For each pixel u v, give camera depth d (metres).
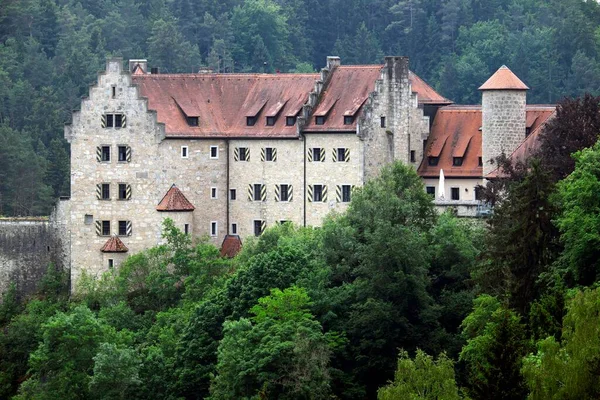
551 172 196.50
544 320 171.12
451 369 169.88
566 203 185.62
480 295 194.25
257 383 196.12
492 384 166.00
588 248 178.00
